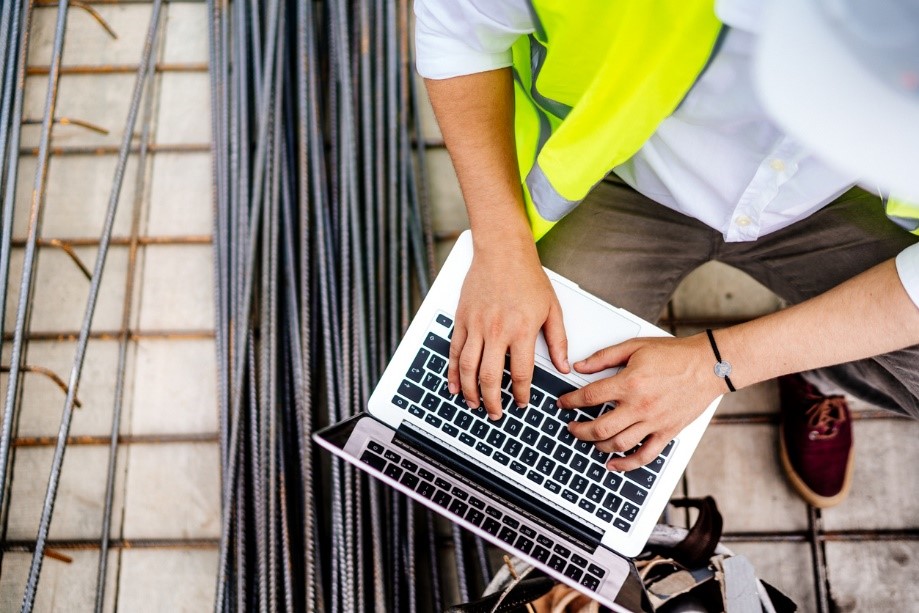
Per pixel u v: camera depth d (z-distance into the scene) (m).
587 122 0.85
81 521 1.42
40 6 1.66
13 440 1.44
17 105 1.36
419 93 1.62
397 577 1.29
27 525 1.42
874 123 0.43
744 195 0.93
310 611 1.20
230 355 1.40
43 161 1.30
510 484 1.00
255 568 1.32
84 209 1.57
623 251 1.16
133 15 1.66
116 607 1.39
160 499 1.43
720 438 1.48
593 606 1.05
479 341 0.97
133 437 1.45
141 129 1.61
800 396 1.38
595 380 1.01
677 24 0.71
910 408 1.17
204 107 1.62
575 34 0.79
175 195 1.58
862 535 1.42
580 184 0.94
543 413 1.02
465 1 0.81
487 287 0.99
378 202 1.42
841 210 1.06
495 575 1.26
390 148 1.44
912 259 0.88
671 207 1.09
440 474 1.00
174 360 1.50
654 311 1.24
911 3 0.41
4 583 1.39
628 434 0.95
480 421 1.02
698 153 0.91
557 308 1.00
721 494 1.45
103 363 1.50
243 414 1.34
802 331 0.93
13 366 1.25
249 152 1.46
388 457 1.00
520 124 1.09
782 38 0.43
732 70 0.76
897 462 1.46
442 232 1.56
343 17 1.46
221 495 1.38
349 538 1.23
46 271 1.54
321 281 1.37
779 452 1.46
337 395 1.34
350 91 1.43
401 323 1.40
